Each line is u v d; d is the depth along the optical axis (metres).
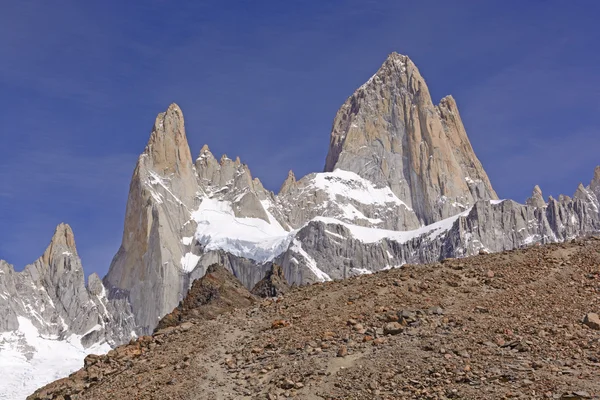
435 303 53.47
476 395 41.66
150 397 48.72
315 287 61.53
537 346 45.91
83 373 56.59
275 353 50.69
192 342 55.62
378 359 46.94
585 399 39.97
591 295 52.31
